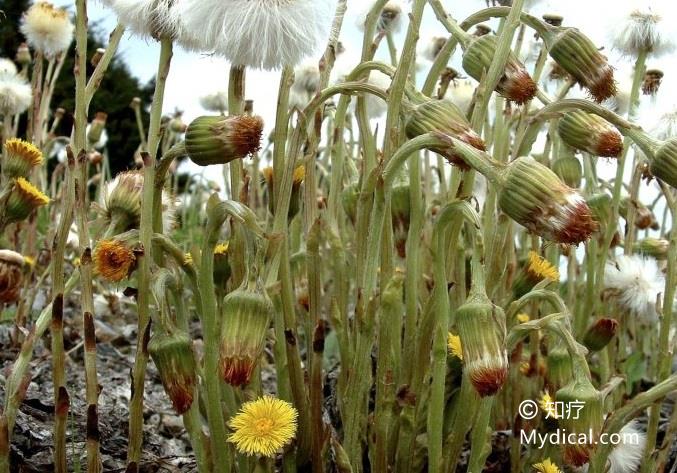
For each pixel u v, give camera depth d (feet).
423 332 0.98
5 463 0.85
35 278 1.84
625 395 1.31
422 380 0.99
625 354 1.53
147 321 0.85
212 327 0.84
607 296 1.42
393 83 0.90
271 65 0.86
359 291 0.89
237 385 0.79
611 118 0.93
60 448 0.89
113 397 1.33
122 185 0.93
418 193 0.97
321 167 1.65
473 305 0.79
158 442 1.22
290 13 0.84
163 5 0.84
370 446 0.99
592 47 0.95
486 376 0.78
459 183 1.06
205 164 0.85
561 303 0.90
